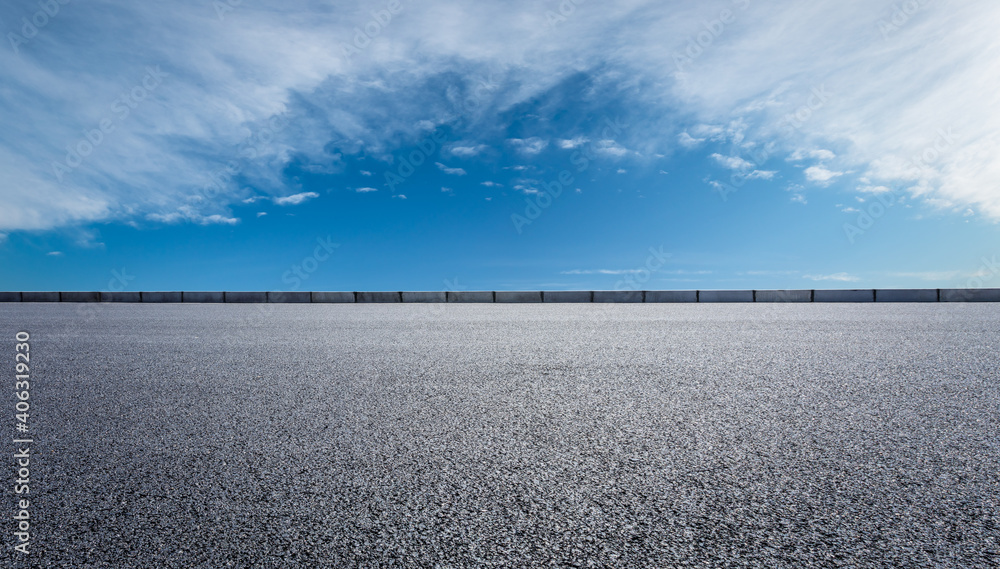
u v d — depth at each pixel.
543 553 1.45
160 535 1.56
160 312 10.16
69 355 4.74
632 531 1.56
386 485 1.89
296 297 14.63
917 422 2.58
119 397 3.20
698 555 1.43
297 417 2.73
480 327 6.86
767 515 1.65
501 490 1.84
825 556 1.42
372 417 2.72
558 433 2.44
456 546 1.49
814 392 3.18
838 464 2.05
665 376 3.65
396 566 1.39
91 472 2.04
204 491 1.85
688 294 13.38
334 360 4.38
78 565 1.41
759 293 13.05
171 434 2.48
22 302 15.09
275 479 1.95
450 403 2.98
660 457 2.13
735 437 2.37
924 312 8.72
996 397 3.05
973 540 1.50
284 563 1.41
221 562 1.42
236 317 8.83
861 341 5.23
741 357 4.37
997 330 6.04
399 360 4.35
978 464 2.04
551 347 4.98
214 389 3.38
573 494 1.81
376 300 14.45
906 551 1.45
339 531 1.57
